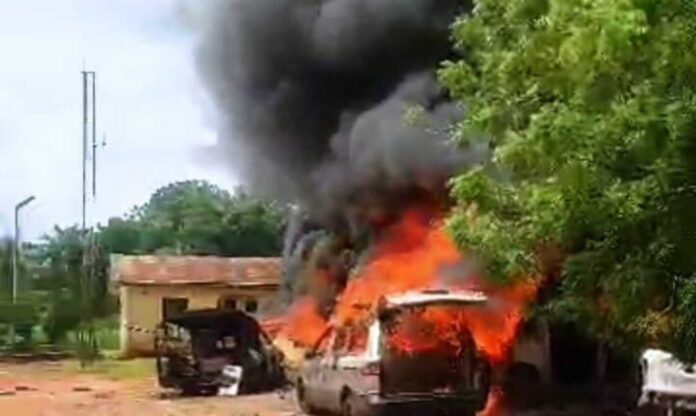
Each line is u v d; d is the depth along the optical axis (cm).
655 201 637
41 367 3481
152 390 2558
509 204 850
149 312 3988
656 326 726
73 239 5597
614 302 730
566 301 864
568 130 664
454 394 1518
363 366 1529
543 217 705
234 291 4072
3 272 5088
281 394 2330
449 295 1524
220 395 2391
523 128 795
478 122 864
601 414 1750
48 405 2227
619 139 642
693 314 656
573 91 694
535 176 783
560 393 1902
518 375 1844
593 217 668
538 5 814
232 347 2444
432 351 1520
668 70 612
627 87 649
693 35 594
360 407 1539
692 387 1366
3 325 4141
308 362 1811
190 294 4038
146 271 4062
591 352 1966
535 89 780
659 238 650
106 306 4447
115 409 2117
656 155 629
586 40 638
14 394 2516
